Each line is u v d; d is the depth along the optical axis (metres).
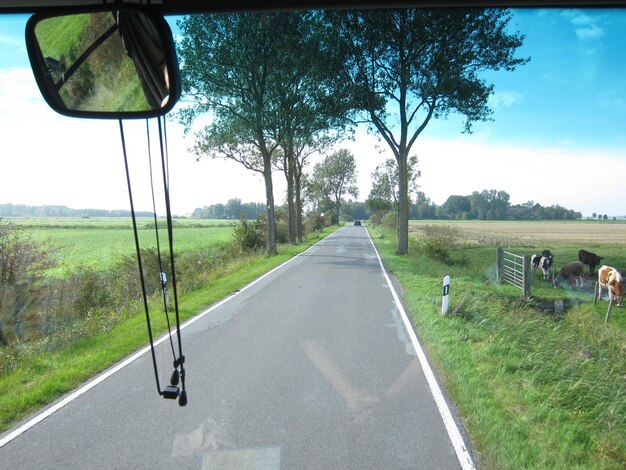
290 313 10.59
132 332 8.90
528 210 107.12
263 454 4.11
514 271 18.22
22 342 8.55
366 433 4.50
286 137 31.64
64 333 8.88
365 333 8.61
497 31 18.89
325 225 82.94
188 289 14.73
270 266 21.38
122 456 4.11
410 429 4.59
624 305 14.54
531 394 5.36
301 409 5.11
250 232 31.70
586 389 5.57
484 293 14.17
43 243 11.29
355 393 5.57
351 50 21.33
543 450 4.05
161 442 4.36
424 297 12.45
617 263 23.67
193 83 23.09
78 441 4.40
